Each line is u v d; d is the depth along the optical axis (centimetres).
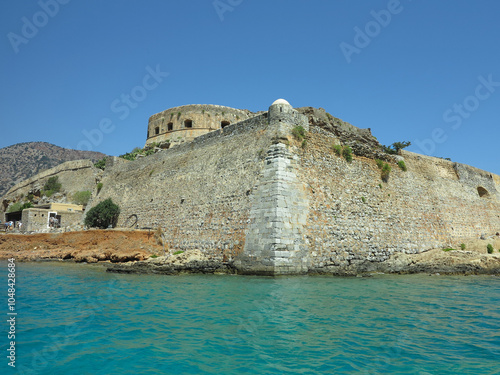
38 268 3194
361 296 1894
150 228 3809
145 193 4159
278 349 1144
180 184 3656
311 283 2258
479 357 1098
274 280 2317
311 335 1266
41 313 1559
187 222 3325
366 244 3014
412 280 2617
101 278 2533
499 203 4847
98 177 5462
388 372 995
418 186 3791
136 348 1158
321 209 2778
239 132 3212
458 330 1344
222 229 2897
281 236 2473
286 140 2770
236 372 994
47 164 17812
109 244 3700
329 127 3347
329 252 2714
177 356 1096
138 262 3073
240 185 2891
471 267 3100
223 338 1239
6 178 16400
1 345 1191
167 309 1595
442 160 4381
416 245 3459
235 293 1928
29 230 5362
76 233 4044
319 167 2908
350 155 3186
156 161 4272
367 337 1256
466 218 4188
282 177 2633
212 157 3394
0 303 1750
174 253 3253
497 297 1961
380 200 3303
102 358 1088
